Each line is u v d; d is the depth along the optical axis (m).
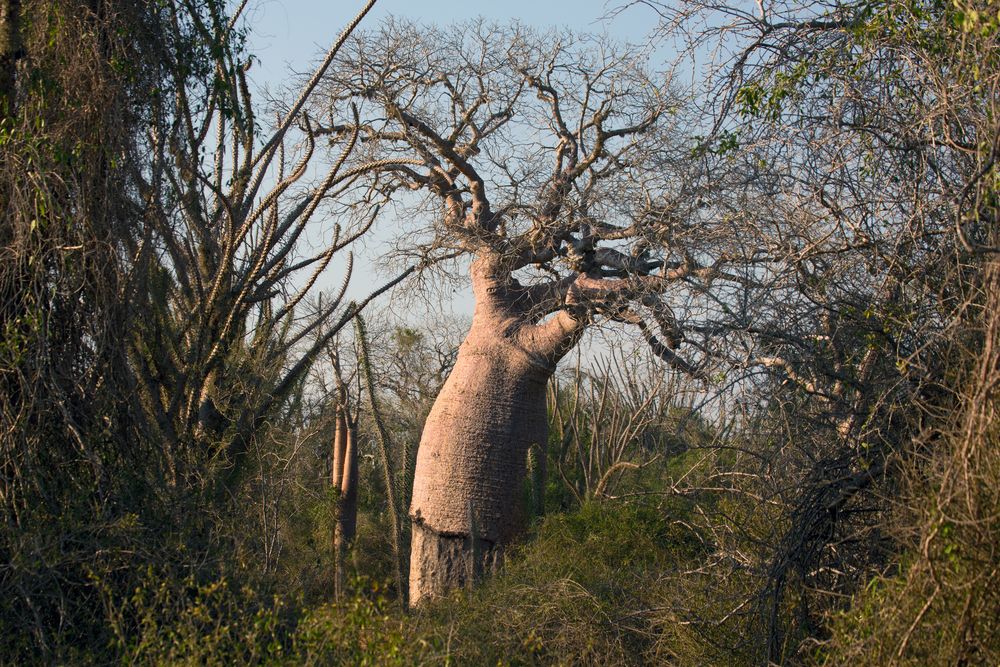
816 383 9.49
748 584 9.99
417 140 18.64
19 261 9.22
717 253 10.55
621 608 11.40
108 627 8.36
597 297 15.91
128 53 10.50
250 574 9.56
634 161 15.73
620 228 15.84
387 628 8.63
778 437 9.45
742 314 9.24
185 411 12.65
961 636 6.66
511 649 10.86
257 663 7.77
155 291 11.87
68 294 9.60
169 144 11.35
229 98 12.04
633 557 15.17
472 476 18.00
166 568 8.90
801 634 8.96
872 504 9.09
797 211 9.38
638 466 17.70
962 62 7.95
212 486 11.46
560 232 17.19
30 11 9.93
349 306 15.90
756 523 10.22
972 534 6.80
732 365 9.22
